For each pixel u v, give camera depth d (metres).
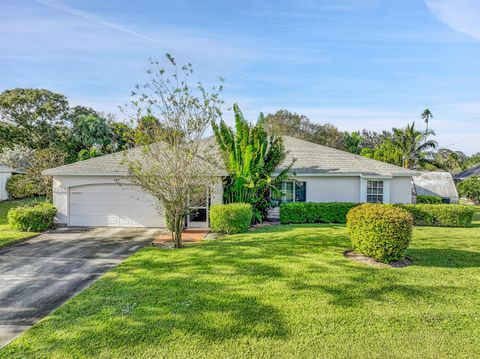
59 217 14.04
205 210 13.61
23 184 22.67
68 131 38.28
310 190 16.34
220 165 14.45
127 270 7.44
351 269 7.21
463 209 13.95
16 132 36.75
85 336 4.53
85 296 5.96
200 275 6.91
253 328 4.66
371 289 6.06
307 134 42.62
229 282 6.46
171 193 9.45
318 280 6.53
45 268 8.07
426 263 7.76
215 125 13.57
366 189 16.08
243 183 13.38
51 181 17.70
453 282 6.45
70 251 9.75
